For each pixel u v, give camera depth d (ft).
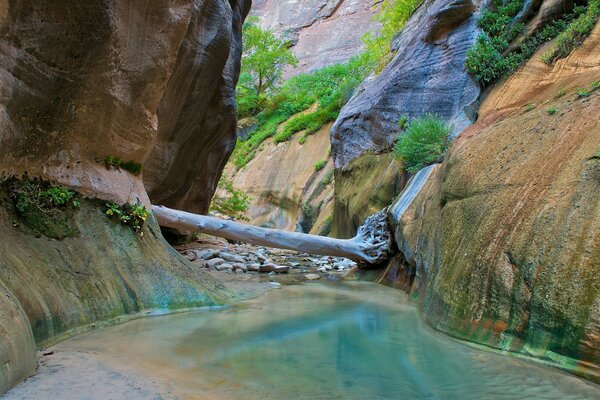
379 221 28.86
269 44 99.55
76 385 8.35
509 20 33.40
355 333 13.48
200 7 25.23
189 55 25.91
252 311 16.74
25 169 13.43
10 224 12.43
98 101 15.34
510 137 17.38
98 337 12.23
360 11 115.44
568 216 11.28
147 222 17.69
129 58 16.08
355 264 33.68
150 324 14.02
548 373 9.50
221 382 9.04
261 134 86.58
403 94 38.73
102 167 16.67
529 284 11.18
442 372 9.79
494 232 13.56
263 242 27.86
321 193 61.26
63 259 13.29
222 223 27.71
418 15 51.52
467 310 12.91
